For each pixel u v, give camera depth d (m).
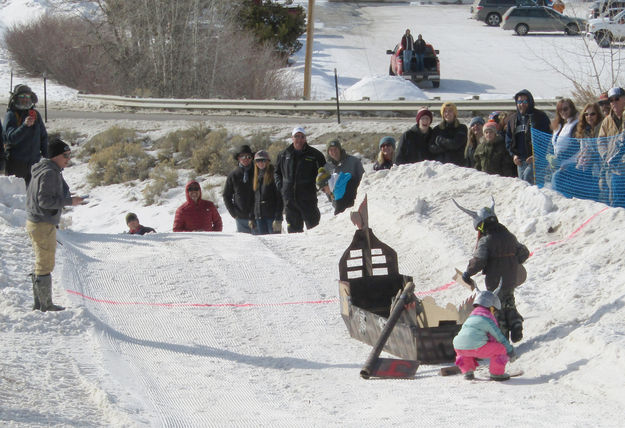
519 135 44.22
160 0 125.56
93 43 135.50
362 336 28.14
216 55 125.44
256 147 83.25
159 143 91.62
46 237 29.88
